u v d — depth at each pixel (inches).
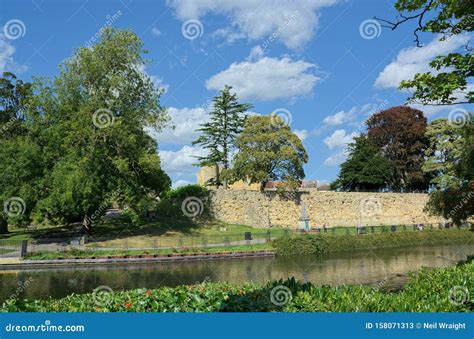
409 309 259.1
